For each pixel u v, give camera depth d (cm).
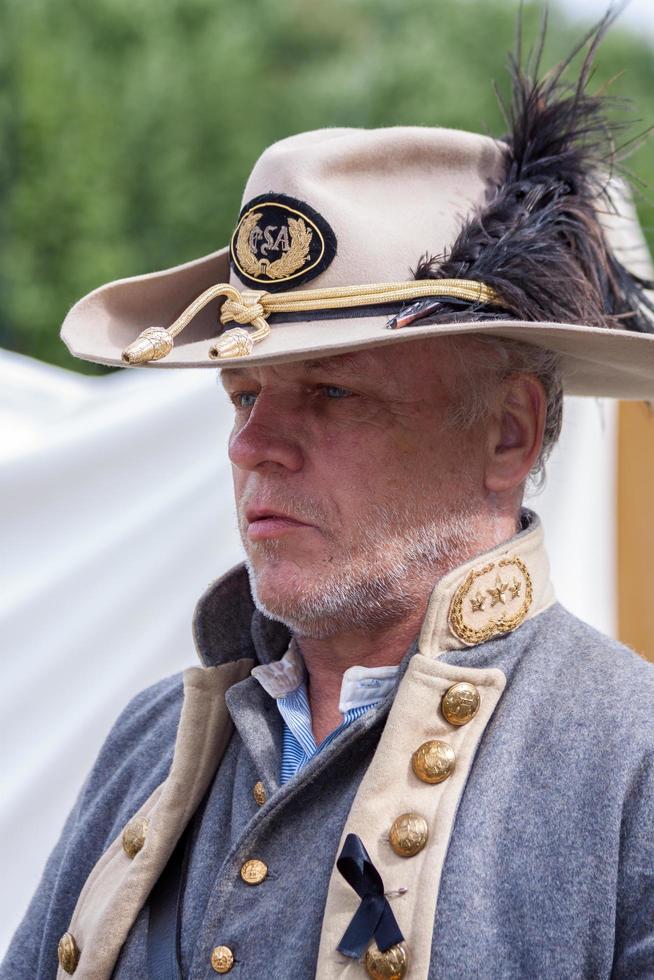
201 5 2050
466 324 209
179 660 410
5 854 371
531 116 244
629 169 258
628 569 441
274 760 233
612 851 194
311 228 227
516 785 205
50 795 380
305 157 231
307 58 2403
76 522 405
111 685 396
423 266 226
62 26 1886
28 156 1734
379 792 209
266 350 221
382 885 199
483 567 221
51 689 388
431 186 238
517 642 221
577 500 434
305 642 239
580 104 244
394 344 223
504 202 235
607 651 222
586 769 202
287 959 206
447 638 218
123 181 1841
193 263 256
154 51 1938
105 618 399
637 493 441
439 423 226
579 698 212
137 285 255
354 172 234
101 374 1691
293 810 221
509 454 235
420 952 195
